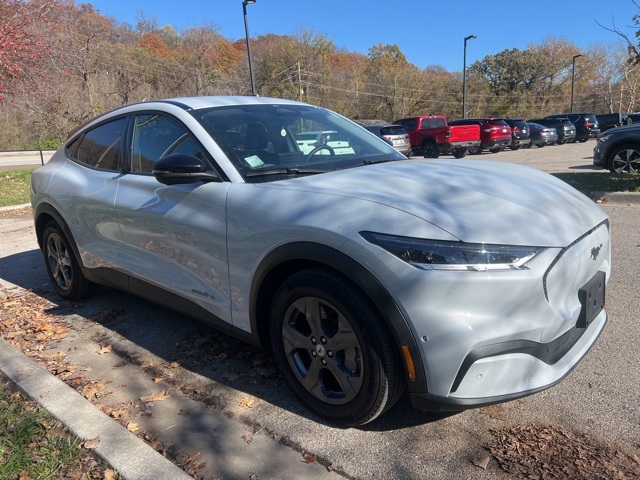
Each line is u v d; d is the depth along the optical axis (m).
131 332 3.94
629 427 2.52
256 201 2.76
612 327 3.61
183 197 3.15
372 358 2.34
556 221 2.46
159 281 3.42
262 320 2.88
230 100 3.76
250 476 2.31
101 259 3.97
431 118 22.56
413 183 2.72
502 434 2.53
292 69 53.47
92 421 2.62
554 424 2.58
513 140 25.62
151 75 48.84
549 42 67.88
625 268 4.81
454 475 2.27
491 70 67.75
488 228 2.28
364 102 59.97
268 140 3.36
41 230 4.81
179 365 3.38
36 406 2.78
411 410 2.78
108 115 4.23
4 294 4.95
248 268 2.78
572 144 29.08
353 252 2.30
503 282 2.17
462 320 2.16
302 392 2.73
